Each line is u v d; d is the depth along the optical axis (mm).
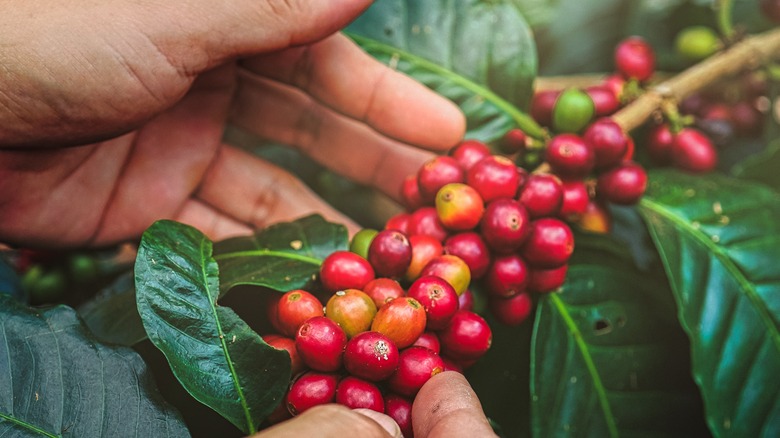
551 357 324
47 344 279
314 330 267
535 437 316
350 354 264
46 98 314
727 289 332
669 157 375
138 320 301
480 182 306
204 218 382
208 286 282
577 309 334
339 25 331
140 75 320
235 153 383
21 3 313
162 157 371
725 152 415
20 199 342
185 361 270
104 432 271
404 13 367
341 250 318
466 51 363
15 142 324
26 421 269
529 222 305
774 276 334
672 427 326
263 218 385
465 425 253
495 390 333
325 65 359
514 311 320
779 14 406
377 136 384
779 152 382
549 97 352
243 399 272
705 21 425
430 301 276
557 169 325
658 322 339
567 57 433
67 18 311
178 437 273
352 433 244
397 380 271
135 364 280
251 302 315
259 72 366
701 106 406
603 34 432
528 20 421
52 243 357
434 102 355
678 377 333
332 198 408
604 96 352
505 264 307
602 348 330
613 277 342
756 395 320
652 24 432
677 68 416
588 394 324
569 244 306
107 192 361
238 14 321
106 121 327
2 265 349
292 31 327
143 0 317
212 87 369
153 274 277
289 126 390
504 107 360
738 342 325
